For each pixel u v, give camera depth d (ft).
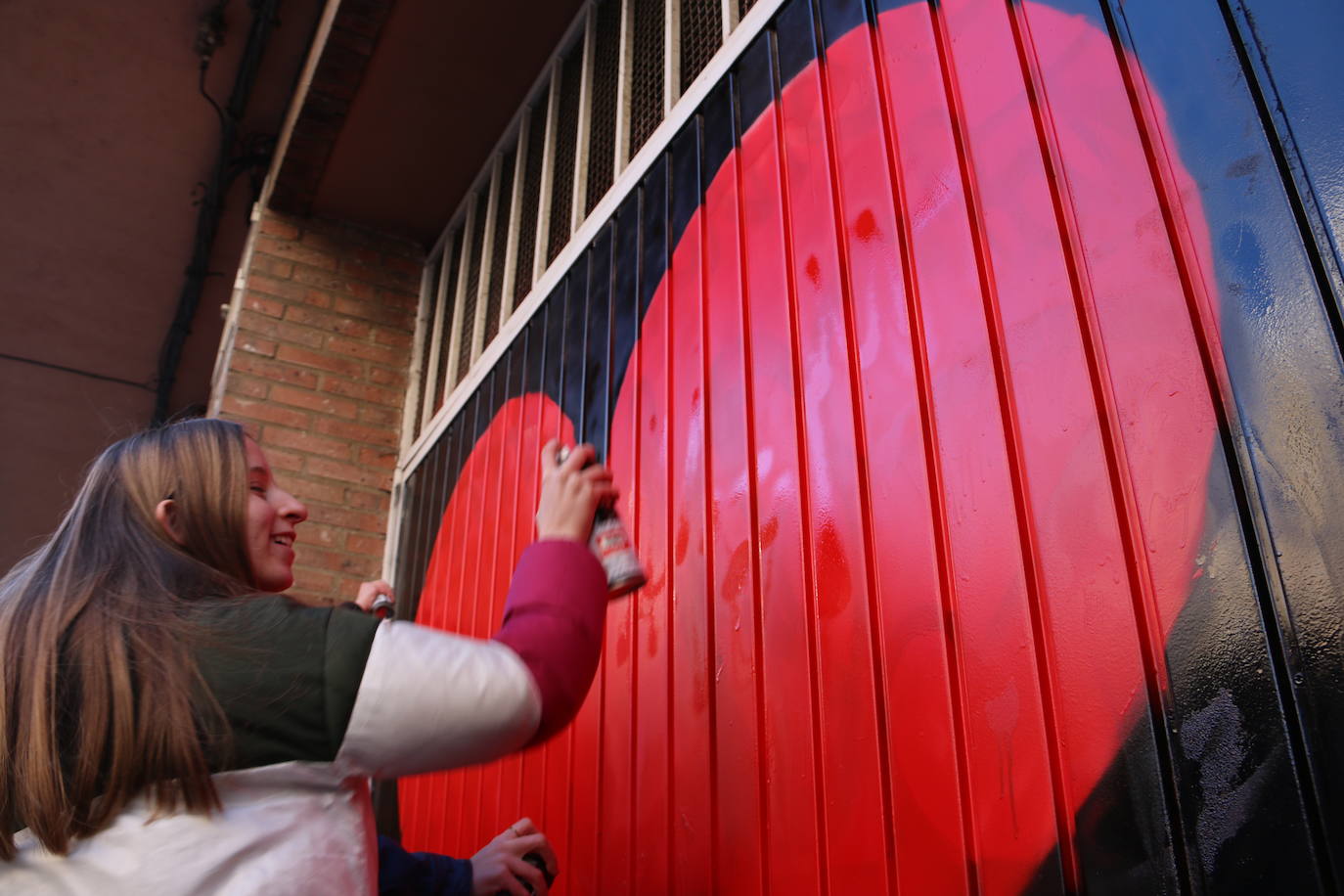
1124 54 3.61
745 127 6.14
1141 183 3.43
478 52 10.59
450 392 11.60
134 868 2.21
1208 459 2.99
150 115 16.66
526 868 4.18
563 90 10.28
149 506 2.81
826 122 5.29
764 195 5.76
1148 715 3.00
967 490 3.85
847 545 4.43
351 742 2.39
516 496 8.77
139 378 20.58
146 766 2.27
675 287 6.62
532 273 10.03
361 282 13.17
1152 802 2.93
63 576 2.59
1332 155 2.84
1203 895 2.74
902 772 3.83
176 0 15.16
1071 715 3.23
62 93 16.12
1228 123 3.17
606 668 6.40
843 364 4.75
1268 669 2.70
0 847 2.32
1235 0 3.25
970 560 3.76
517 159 10.89
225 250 18.88
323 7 12.05
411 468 12.11
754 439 5.35
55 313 19.35
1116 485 3.27
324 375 12.54
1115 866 2.99
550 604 2.73
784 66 5.85
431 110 11.34
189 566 2.69
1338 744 2.50
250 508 3.04
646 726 5.77
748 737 4.81
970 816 3.51
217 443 3.00
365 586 4.57
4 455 20.85
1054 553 3.43
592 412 7.53
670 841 5.27
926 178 4.47
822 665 4.42
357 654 2.44
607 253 7.95
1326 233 2.81
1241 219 3.05
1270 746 2.66
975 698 3.59
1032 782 3.31
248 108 16.78
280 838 2.31
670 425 6.30
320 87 11.04
